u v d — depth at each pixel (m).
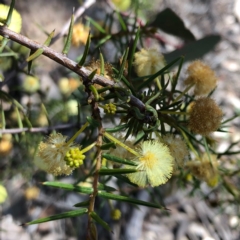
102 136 0.07
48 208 0.25
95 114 0.07
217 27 0.33
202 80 0.10
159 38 0.15
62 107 0.18
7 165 0.21
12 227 0.24
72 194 0.25
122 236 0.24
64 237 0.25
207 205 0.26
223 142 0.26
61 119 0.18
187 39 0.15
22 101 0.20
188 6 0.33
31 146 0.16
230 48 0.32
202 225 0.26
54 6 0.28
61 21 0.28
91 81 0.07
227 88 0.31
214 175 0.12
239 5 0.34
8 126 0.17
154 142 0.07
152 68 0.10
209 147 0.12
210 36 0.14
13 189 0.24
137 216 0.25
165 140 0.08
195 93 0.10
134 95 0.08
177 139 0.08
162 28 0.15
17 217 0.24
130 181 0.07
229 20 0.34
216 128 0.09
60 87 0.19
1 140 0.16
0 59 0.15
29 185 0.23
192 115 0.09
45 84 0.23
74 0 0.29
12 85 0.19
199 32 0.32
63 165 0.07
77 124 0.14
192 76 0.10
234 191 0.16
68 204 0.25
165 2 0.32
